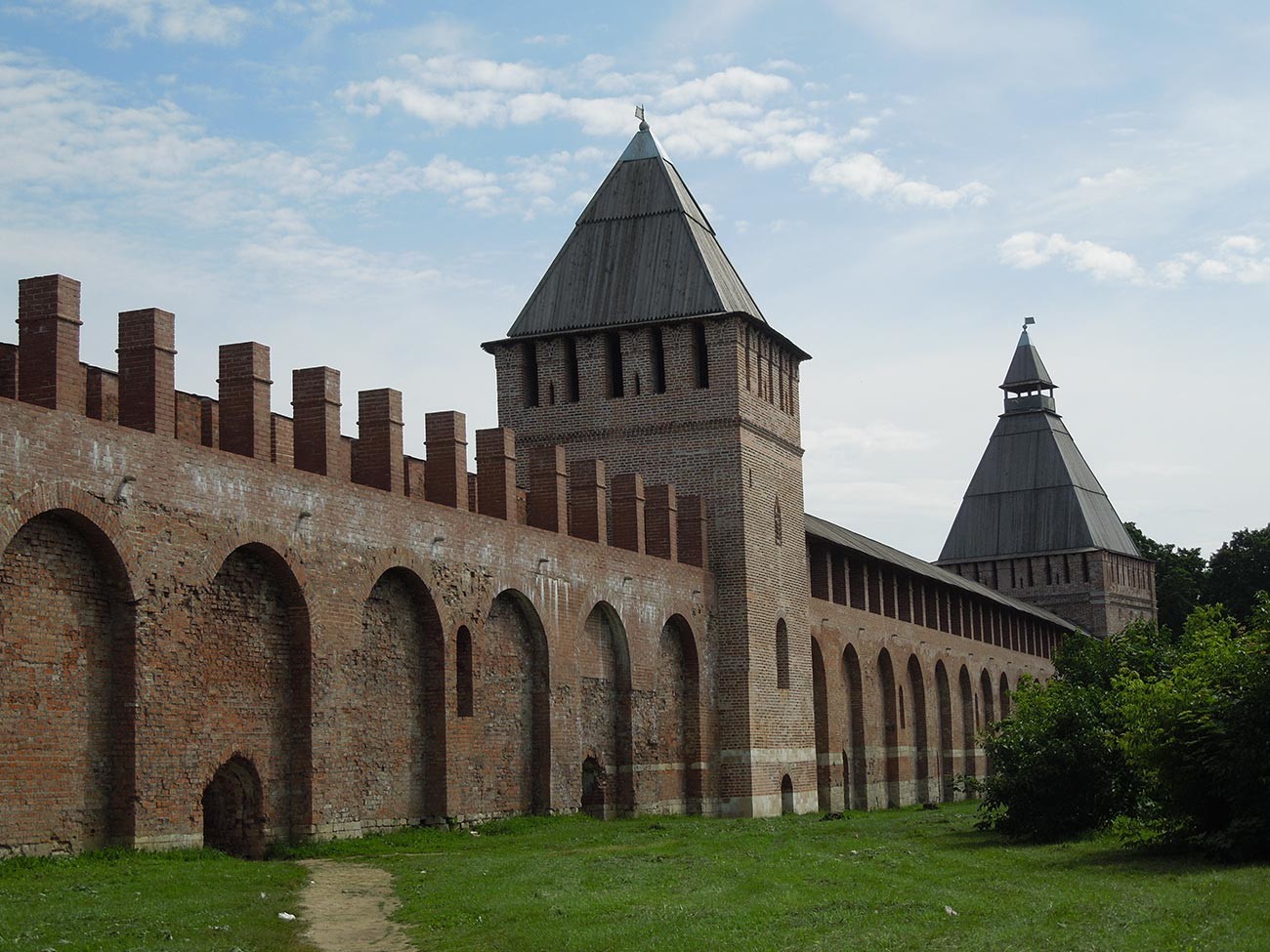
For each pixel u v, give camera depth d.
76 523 31.25
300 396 38.62
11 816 29.84
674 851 36.19
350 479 39.84
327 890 29.44
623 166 63.03
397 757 40.78
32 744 30.36
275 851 35.94
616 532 53.88
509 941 23.69
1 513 29.12
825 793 67.56
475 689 43.38
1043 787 41.47
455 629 42.72
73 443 30.86
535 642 47.06
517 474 60.78
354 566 38.84
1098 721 42.09
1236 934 24.16
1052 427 127.12
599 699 50.94
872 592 77.25
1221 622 36.97
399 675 41.12
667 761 54.69
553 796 46.84
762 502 60.09
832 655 69.88
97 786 31.78
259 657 36.22
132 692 32.12
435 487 43.88
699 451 58.50
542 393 60.72
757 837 41.72
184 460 33.72
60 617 31.08
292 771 37.00
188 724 33.69
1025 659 105.56
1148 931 24.34
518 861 33.84
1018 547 124.06
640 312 59.75
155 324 33.19
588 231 62.12
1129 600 125.00
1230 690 34.34
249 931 24.05
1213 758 33.84
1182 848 36.19
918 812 64.19
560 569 48.12
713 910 26.08
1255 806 33.69
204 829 36.41
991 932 24.27
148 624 32.53
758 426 60.03
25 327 30.86
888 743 77.50
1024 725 42.72
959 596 92.44
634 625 52.38
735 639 57.91
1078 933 24.22
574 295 61.03
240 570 35.78
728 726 57.69
